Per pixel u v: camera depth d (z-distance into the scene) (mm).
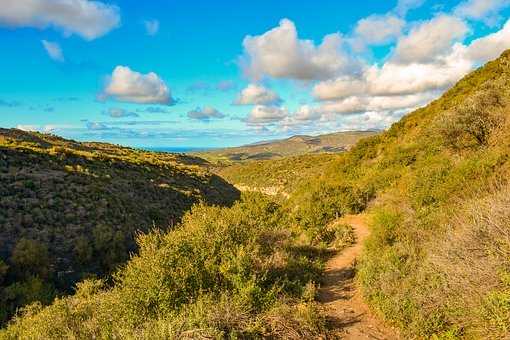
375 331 6500
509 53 23781
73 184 30984
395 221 10500
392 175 18516
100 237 23047
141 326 6359
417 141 20578
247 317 6480
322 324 6641
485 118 13992
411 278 7031
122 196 32656
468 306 5297
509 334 4512
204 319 6000
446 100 24969
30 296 16750
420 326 5910
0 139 42031
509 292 4598
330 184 20016
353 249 12195
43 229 23000
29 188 27469
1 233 21375
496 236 5453
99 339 6367
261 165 99125
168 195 39969
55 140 69125
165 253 7887
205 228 9055
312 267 10016
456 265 5609
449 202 10273
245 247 8625
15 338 10305
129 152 82875
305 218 17516
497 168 10133
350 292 8430
